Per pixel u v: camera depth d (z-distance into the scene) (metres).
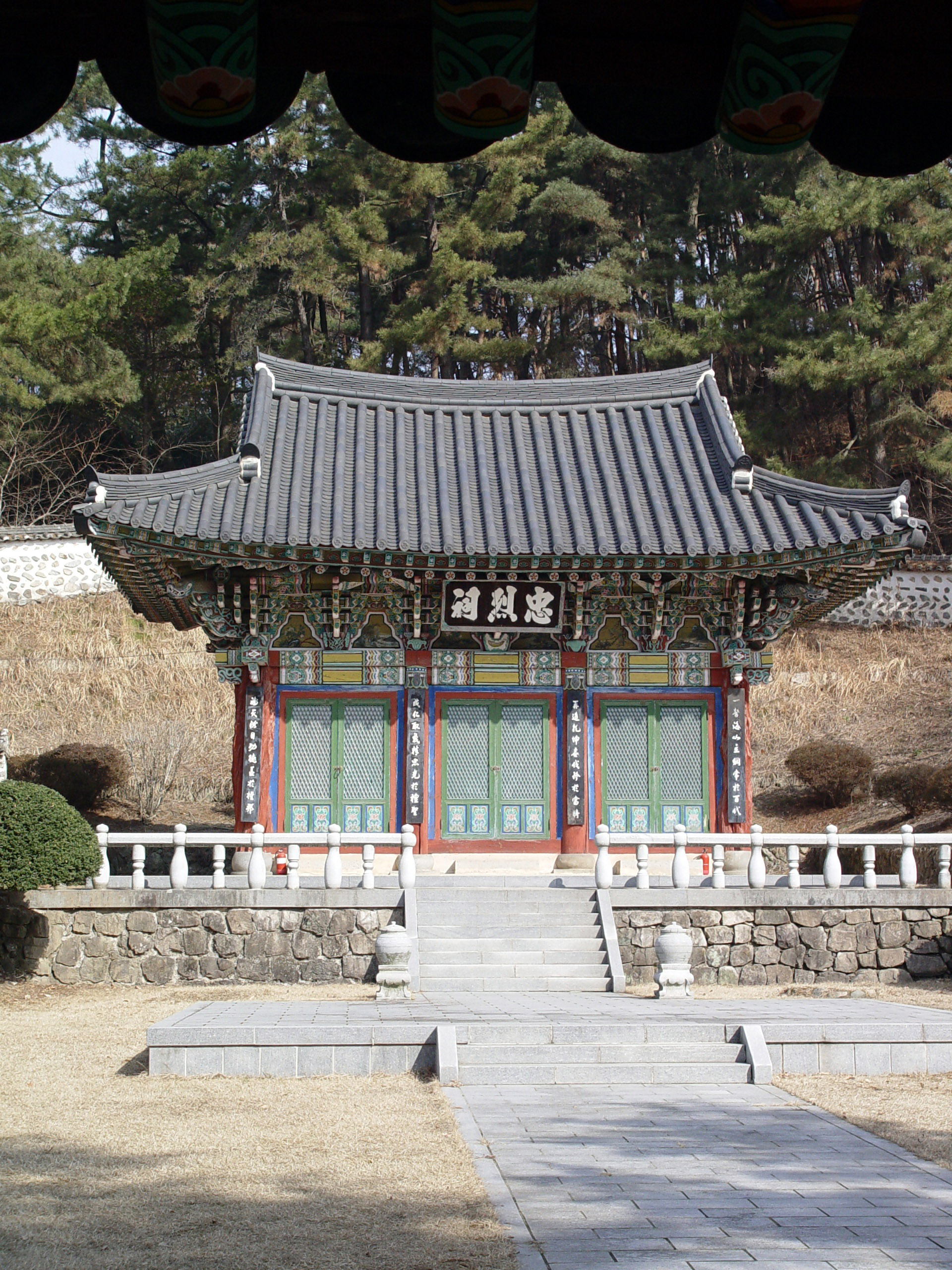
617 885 19.69
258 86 3.53
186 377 51.62
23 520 48.78
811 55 3.05
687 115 3.62
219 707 37.69
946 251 42.84
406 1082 12.04
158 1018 15.30
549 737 22.69
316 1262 6.93
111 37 3.39
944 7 3.35
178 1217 7.76
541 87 46.53
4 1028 14.69
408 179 45.81
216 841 18.47
